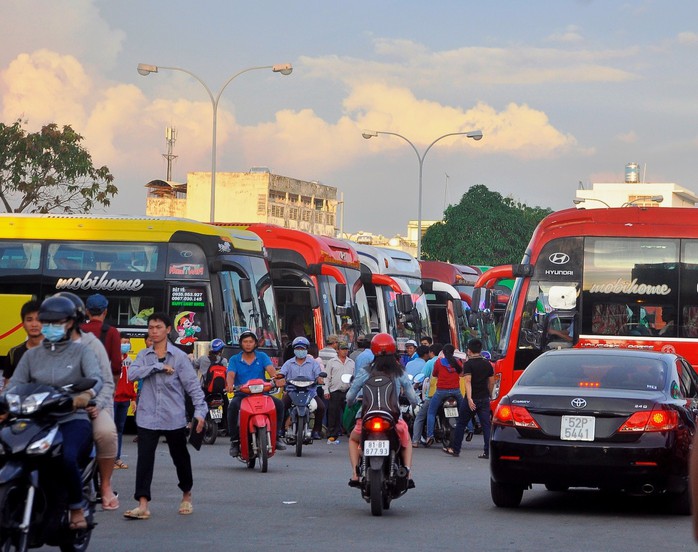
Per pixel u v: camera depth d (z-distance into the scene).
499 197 98.06
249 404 21.22
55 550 12.48
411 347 34.56
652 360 16.66
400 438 15.84
